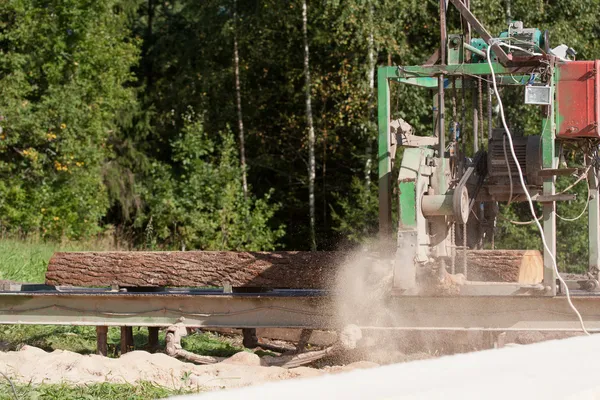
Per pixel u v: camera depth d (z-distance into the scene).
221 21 34.78
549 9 28.92
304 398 3.88
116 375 9.15
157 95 38.22
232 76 34.75
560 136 9.53
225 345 12.84
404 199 9.58
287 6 31.95
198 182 29.92
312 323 10.25
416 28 29.47
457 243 10.68
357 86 28.98
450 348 10.65
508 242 24.92
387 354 10.55
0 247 23.09
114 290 11.10
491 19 26.84
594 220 10.18
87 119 31.12
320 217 34.94
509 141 9.30
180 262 10.95
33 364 9.46
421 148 9.95
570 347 5.51
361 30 27.98
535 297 9.31
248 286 10.67
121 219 36.91
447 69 10.05
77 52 31.50
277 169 35.62
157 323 10.80
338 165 34.25
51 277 11.31
